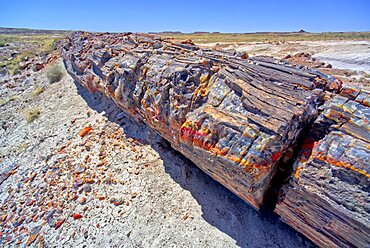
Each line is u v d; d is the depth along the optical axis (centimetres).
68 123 1125
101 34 1391
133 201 625
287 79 469
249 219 517
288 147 417
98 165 778
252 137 404
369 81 1081
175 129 588
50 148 977
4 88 1958
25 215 698
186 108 552
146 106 683
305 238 461
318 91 428
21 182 838
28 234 636
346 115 372
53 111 1328
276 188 475
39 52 2750
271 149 387
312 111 409
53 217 659
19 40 4644
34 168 888
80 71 1258
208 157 471
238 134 424
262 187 428
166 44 834
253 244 477
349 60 1800
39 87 1766
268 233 486
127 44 990
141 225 563
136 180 682
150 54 779
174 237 521
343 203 319
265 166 389
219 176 483
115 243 544
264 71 508
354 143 339
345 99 392
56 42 2662
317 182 349
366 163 312
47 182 786
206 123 483
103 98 1176
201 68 596
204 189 608
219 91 520
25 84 1934
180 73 596
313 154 373
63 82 1662
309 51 2388
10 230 670
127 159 766
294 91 435
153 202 608
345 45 2495
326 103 423
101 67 984
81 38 1497
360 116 360
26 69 2281
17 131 1279
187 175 653
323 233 363
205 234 513
